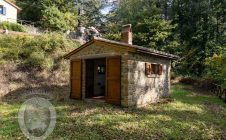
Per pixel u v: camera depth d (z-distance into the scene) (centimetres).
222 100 1352
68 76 1728
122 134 638
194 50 2489
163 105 1085
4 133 620
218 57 1548
